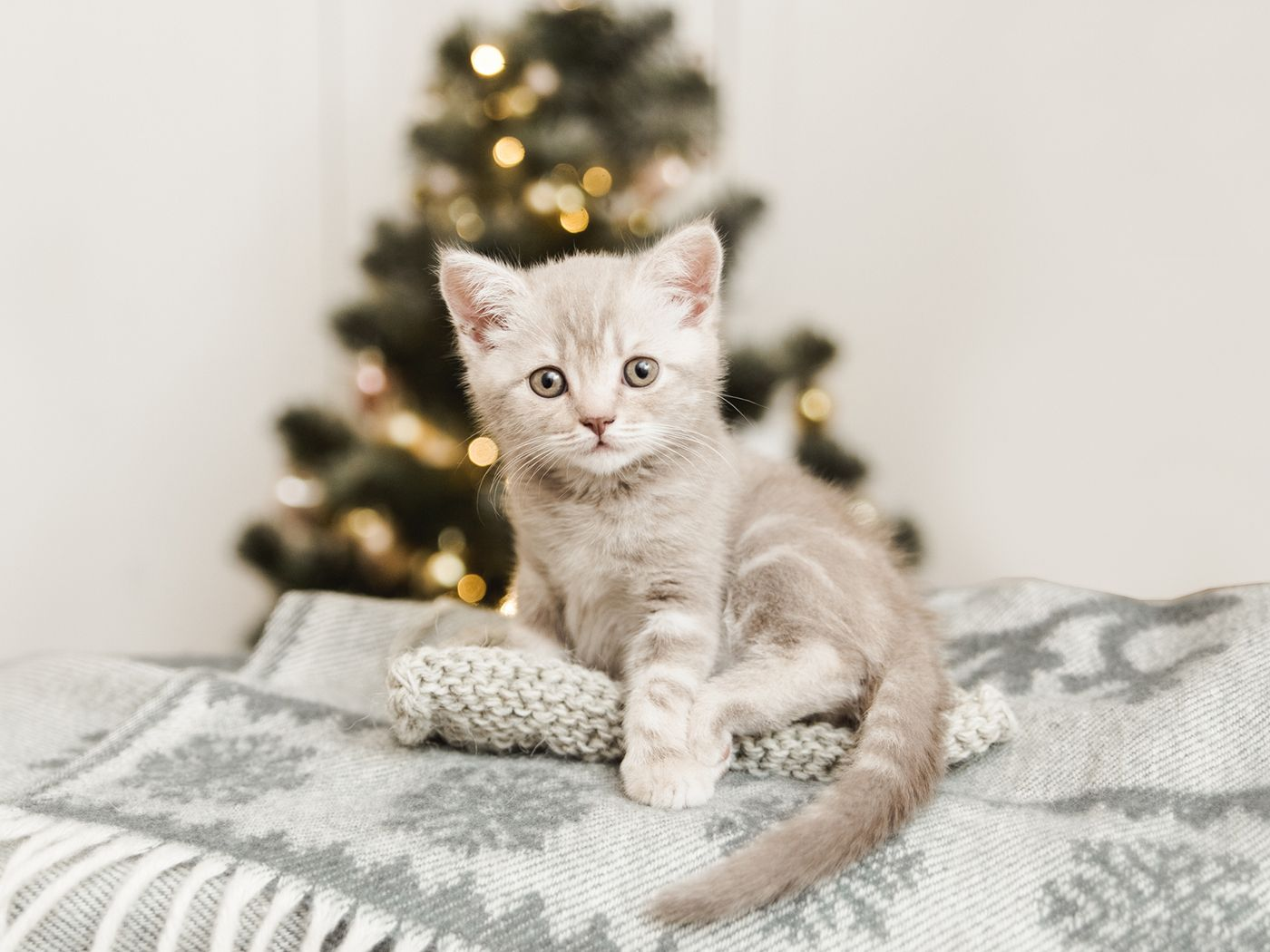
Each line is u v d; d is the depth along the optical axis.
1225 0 0.61
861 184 0.78
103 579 0.80
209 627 0.82
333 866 0.31
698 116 0.66
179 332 0.79
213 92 0.78
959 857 0.32
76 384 0.78
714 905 0.29
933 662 0.40
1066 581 0.70
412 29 0.80
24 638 0.79
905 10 0.74
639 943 0.29
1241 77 0.60
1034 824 0.33
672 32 0.67
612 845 0.32
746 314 0.81
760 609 0.41
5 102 0.73
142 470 0.80
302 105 0.79
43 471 0.78
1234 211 0.61
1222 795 0.34
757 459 0.48
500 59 0.63
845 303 0.80
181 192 0.78
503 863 0.31
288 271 0.81
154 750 0.39
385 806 0.34
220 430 0.81
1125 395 0.66
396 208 0.81
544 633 0.43
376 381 0.66
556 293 0.42
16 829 0.32
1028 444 0.71
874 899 0.30
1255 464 0.62
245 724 0.40
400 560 0.66
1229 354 0.62
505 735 0.37
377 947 0.29
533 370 0.41
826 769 0.37
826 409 0.70
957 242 0.74
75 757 0.39
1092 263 0.67
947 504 0.76
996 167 0.71
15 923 0.30
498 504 0.61
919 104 0.75
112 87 0.75
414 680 0.37
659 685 0.38
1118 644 0.43
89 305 0.77
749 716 0.38
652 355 0.41
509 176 0.62
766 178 0.81
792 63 0.79
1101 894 0.30
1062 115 0.68
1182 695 0.37
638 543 0.41
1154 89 0.64
